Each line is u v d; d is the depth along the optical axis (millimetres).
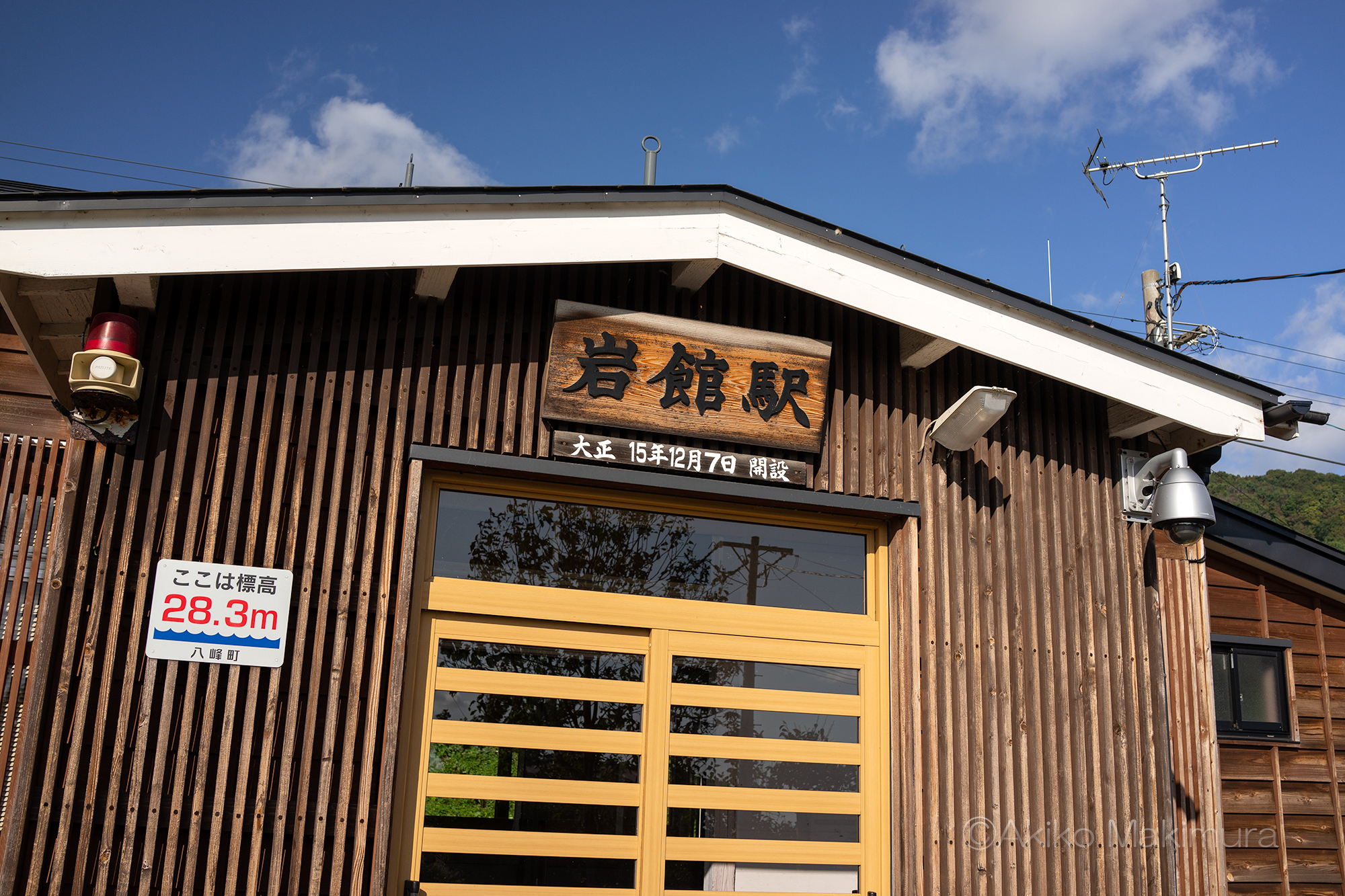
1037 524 5547
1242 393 5574
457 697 4648
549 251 4398
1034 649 5336
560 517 5008
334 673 4250
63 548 4027
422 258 4234
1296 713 6734
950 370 5605
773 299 5254
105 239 3871
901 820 4988
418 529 4707
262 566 4270
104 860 3854
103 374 3967
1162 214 12180
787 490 5062
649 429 4805
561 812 4664
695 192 4590
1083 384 5254
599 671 4887
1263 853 6422
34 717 3857
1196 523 5359
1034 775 5180
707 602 5094
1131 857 5277
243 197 4012
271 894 3980
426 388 4641
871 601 5379
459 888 4449
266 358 4500
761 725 5031
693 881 4750
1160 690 5590
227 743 4055
